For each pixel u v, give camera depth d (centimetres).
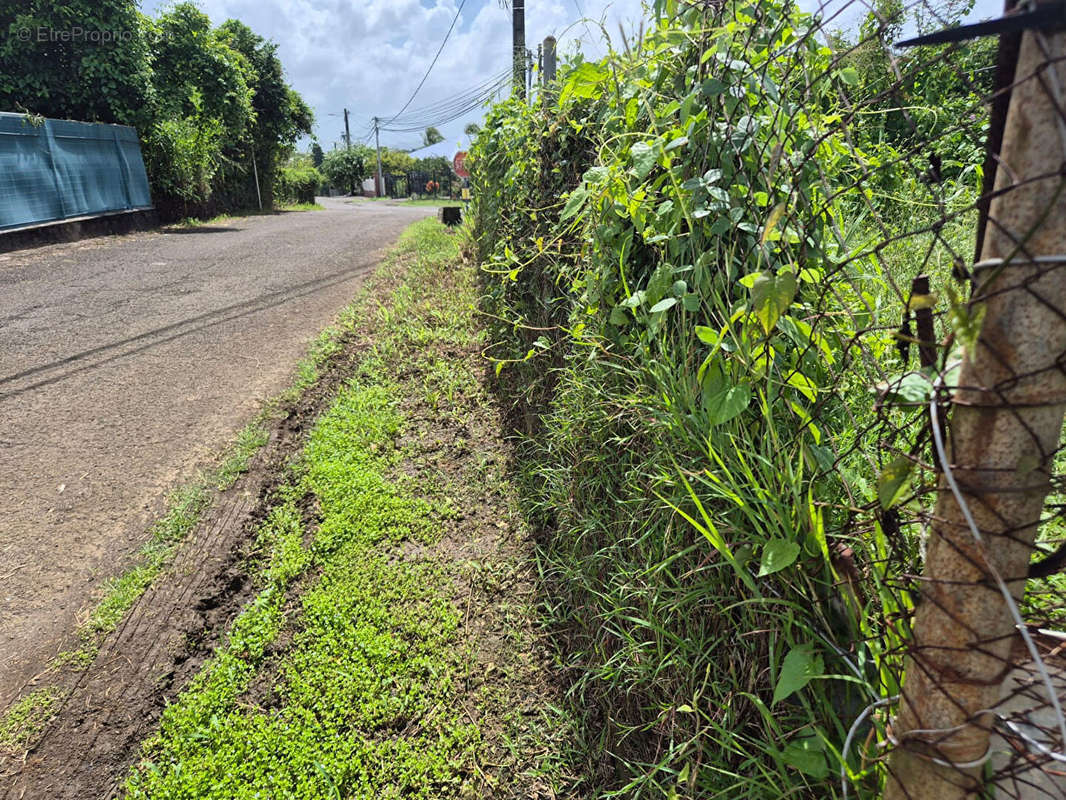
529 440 345
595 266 249
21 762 196
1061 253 71
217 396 435
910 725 96
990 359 78
